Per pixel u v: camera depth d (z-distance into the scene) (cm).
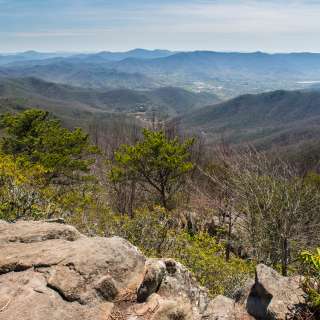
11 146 2719
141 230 1114
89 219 1220
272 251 1454
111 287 515
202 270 946
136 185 2323
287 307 554
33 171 1227
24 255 560
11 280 511
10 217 969
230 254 1538
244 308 606
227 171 1684
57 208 1201
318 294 536
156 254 1030
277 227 1401
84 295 490
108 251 567
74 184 2425
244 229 1638
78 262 534
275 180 1514
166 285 580
